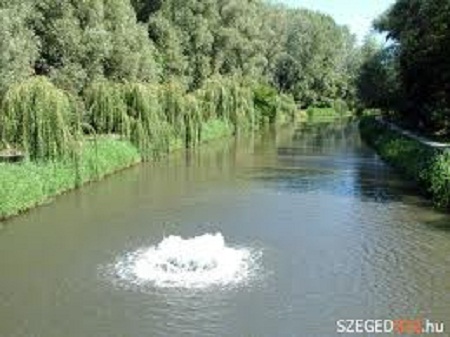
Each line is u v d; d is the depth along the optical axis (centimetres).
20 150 2828
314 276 1864
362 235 2294
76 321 1558
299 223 2473
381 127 5781
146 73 4625
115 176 3456
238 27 6881
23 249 2102
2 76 2972
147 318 1574
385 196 2995
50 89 2809
